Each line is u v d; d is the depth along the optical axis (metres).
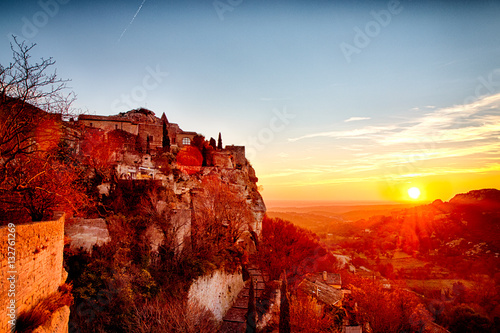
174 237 35.94
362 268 113.19
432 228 170.62
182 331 26.06
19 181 18.30
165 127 70.94
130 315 26.22
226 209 52.72
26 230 11.44
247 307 41.84
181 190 52.69
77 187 29.94
